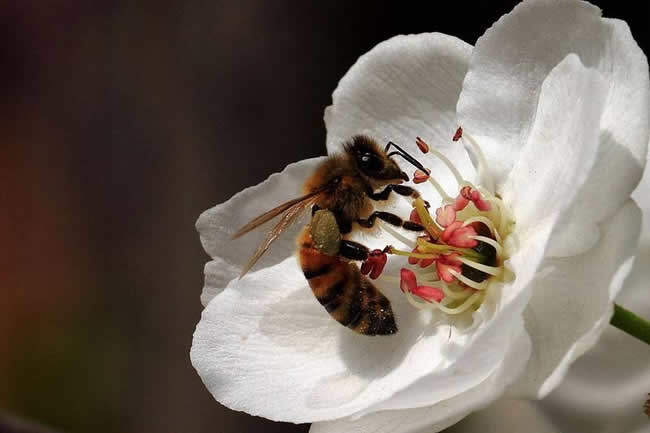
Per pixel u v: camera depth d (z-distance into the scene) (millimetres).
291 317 153
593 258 144
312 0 232
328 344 152
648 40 216
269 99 236
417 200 151
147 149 255
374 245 154
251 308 153
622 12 217
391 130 156
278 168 237
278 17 234
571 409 167
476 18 225
